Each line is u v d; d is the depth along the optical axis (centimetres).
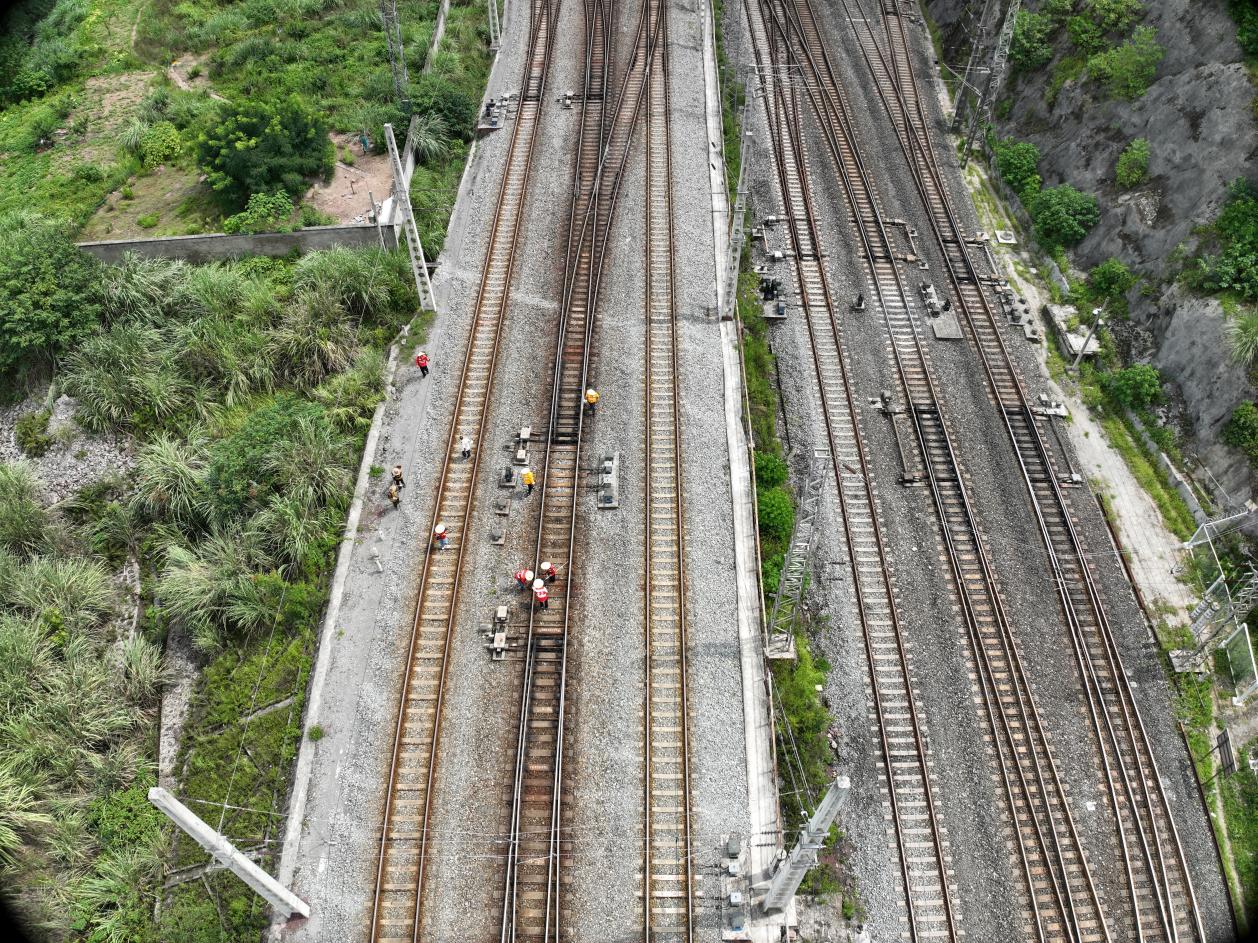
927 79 4544
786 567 2261
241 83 4366
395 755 2206
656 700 2316
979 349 3309
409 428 2934
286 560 2588
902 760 2291
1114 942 2031
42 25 4769
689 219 3688
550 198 3750
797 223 3762
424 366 3038
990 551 2731
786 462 2961
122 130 4106
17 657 2322
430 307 3284
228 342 3005
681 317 3303
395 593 2525
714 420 2972
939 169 4062
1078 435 3083
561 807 2133
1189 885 2108
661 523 2692
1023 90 4134
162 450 2714
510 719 2283
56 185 3788
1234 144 3134
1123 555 2736
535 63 4491
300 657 2412
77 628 2477
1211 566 2697
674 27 4759
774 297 3459
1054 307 3466
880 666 2473
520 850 2072
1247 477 2747
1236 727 2386
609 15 4788
